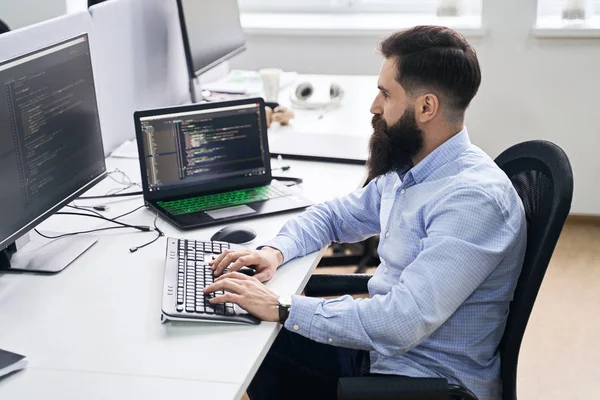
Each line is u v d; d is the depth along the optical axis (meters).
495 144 3.64
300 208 2.04
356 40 3.68
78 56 1.85
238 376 1.32
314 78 3.38
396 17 3.84
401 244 1.65
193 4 2.75
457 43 1.59
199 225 1.92
